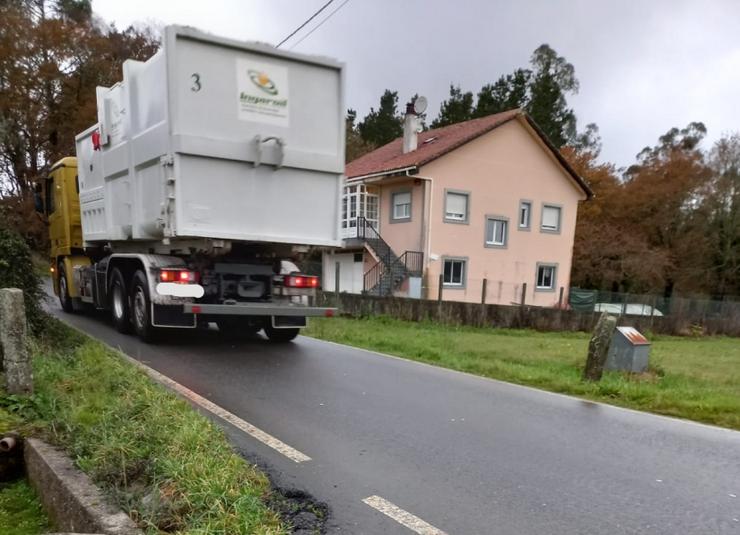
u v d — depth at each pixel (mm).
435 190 23297
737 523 3389
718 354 14742
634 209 37781
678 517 3434
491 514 3320
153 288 7562
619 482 3963
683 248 36219
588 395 7000
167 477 3072
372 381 6824
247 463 3615
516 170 25766
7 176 27250
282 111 7375
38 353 5434
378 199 25797
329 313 8203
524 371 8234
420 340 11398
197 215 6910
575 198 28047
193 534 2514
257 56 7172
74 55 29188
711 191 36000
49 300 7617
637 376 8461
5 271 6016
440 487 3674
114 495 2797
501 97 45656
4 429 3572
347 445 4367
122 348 7730
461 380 7363
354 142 50625
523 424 5348
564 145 43969
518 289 26266
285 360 7770
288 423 4832
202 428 3914
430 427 5012
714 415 6160
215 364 7098
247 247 8086
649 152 46344
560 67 48344
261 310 7785
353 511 3232
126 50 32688
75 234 11047
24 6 30312
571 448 4684
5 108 26250
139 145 7516
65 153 28625
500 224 25672
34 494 3307
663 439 5125
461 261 24391
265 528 2730
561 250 27750
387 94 56812
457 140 23625
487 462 4203
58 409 4051
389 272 22984
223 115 6969
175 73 6633
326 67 7633
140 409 4238
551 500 3580
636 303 26875
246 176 7227
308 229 7766
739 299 34562
